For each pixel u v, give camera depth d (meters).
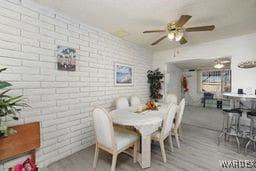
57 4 2.32
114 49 3.81
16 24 2.04
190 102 8.80
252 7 2.38
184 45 4.76
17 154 1.89
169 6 2.36
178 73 7.88
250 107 3.38
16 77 2.05
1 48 1.91
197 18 2.77
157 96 5.27
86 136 3.07
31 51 2.20
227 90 7.80
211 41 4.33
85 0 2.21
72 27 2.79
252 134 2.89
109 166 2.33
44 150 2.35
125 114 2.70
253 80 3.65
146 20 2.90
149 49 5.32
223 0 2.18
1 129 1.45
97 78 3.33
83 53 3.01
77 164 2.39
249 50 3.69
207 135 3.72
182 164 2.39
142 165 2.27
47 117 2.40
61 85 2.61
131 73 4.46
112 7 2.41
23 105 1.84
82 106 2.99
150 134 2.32
